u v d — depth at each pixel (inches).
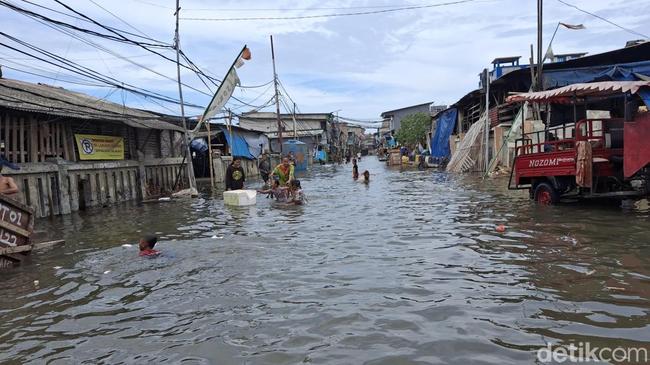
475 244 300.8
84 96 868.6
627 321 170.4
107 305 213.9
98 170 666.2
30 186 528.4
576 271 231.1
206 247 325.4
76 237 400.8
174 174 942.4
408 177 994.1
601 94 436.1
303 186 876.0
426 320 178.9
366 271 249.1
